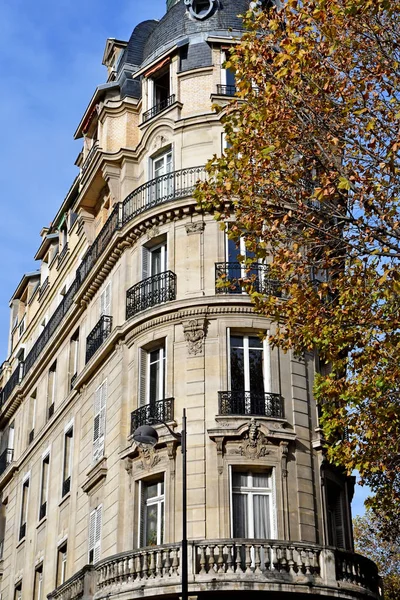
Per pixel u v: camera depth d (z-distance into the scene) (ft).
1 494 164.86
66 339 136.77
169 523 91.97
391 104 61.41
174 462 94.38
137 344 103.96
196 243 103.19
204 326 98.94
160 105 114.83
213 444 93.35
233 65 66.69
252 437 93.40
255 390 97.40
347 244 63.98
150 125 113.19
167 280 102.53
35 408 152.66
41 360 146.72
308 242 64.75
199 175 106.11
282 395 97.25
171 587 85.20
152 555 87.81
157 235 106.63
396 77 60.59
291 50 61.72
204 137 108.17
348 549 97.96
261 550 85.97
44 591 124.57
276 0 115.65
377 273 62.95
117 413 105.29
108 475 105.29
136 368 103.04
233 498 92.48
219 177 67.10
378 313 63.36
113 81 128.77
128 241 110.83
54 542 124.77
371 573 92.99
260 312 72.49
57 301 149.38
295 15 63.10
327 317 68.18
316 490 94.89
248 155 65.77
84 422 120.06
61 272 146.61
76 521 115.85
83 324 128.26
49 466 135.13
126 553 89.61
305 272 67.00
